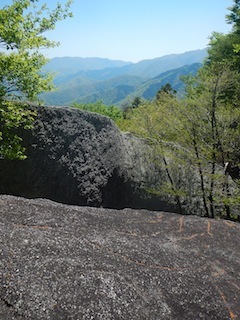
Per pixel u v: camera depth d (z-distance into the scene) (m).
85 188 7.52
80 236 2.76
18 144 6.50
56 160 7.32
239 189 7.97
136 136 9.12
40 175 7.16
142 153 8.75
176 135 8.45
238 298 2.45
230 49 20.22
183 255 2.87
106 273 2.28
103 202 7.78
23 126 7.06
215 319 2.22
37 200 3.59
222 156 7.77
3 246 2.31
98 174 7.77
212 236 3.37
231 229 3.60
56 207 3.33
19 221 2.81
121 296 2.11
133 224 3.40
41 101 8.05
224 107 7.78
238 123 7.64
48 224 2.89
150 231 3.29
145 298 2.19
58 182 7.30
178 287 2.38
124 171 8.25
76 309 1.96
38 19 7.95
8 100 6.99
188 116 7.68
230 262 2.92
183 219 3.74
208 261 2.86
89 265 2.33
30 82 7.30
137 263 2.54
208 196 8.13
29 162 7.06
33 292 1.99
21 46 7.29
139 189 8.36
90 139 7.95
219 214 8.54
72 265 2.27
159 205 8.47
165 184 8.53
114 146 8.27
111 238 2.85
